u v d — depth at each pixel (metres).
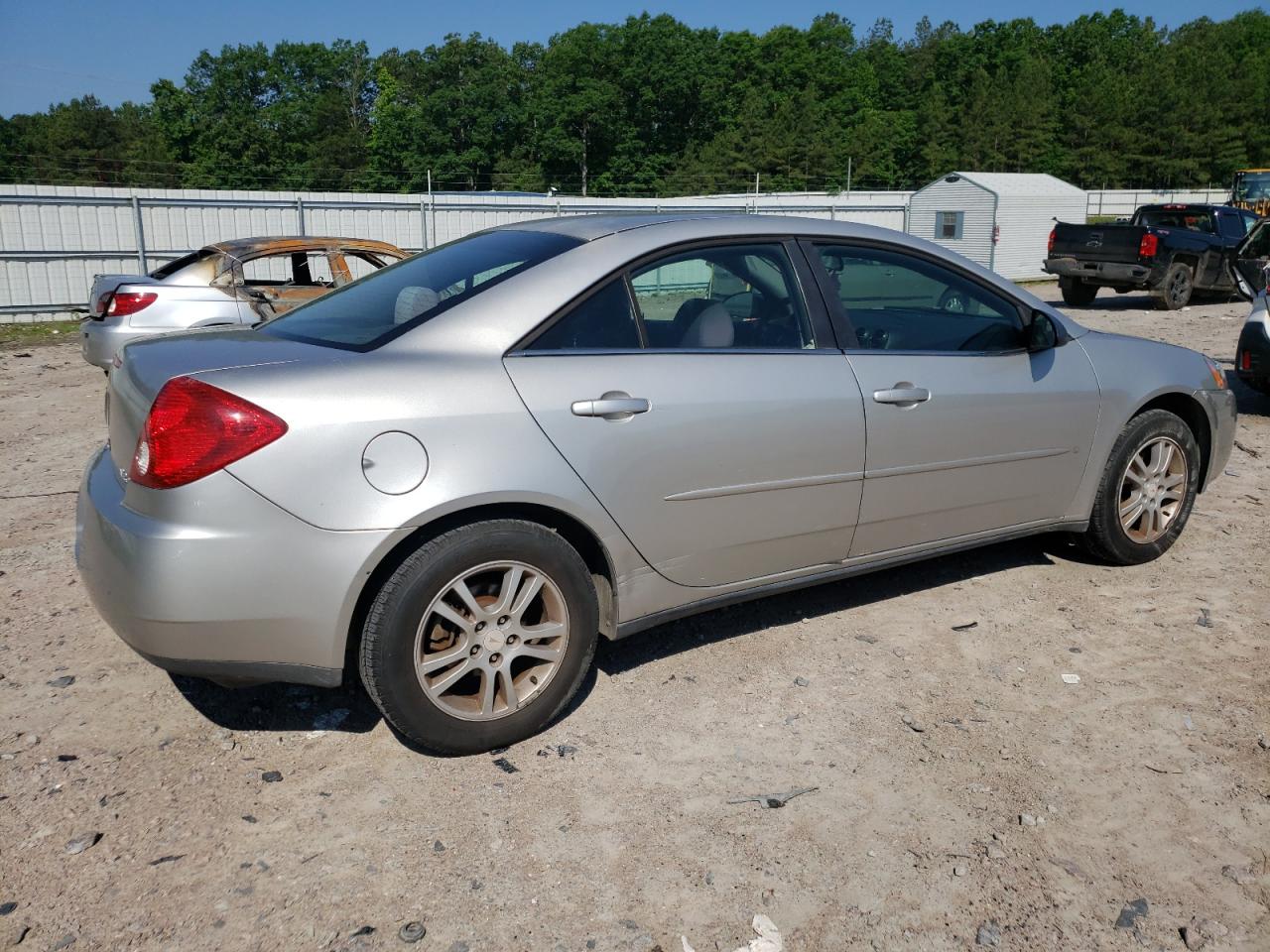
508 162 88.69
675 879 2.62
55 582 4.56
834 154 80.06
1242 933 2.44
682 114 93.69
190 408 2.75
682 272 3.47
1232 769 3.10
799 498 3.60
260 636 2.81
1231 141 84.75
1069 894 2.57
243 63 98.19
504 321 3.13
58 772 3.05
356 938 2.40
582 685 3.61
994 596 4.41
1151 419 4.57
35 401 9.34
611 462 3.18
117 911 2.48
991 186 24.92
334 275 9.75
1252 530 5.26
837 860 2.69
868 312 3.84
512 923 2.46
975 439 3.99
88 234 18.03
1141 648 3.92
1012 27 125.81
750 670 3.73
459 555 2.95
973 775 3.07
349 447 2.81
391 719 3.00
